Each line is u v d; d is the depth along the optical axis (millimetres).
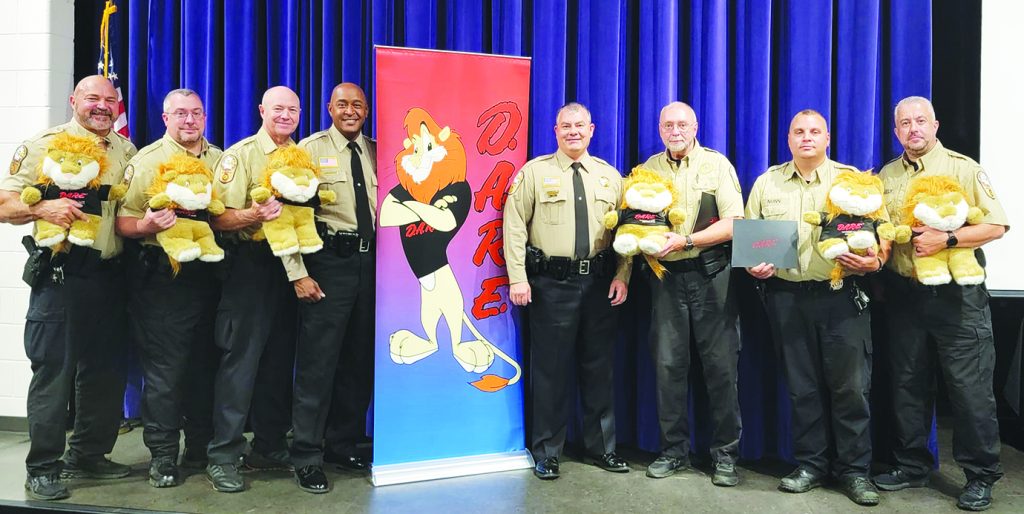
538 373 2895
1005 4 3045
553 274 2826
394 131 2834
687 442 2928
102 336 2721
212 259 2576
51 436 2559
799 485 2721
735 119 3178
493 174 2938
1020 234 3057
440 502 2613
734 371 2814
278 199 2584
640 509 2557
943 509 2570
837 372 2676
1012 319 3402
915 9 3004
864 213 2527
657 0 3125
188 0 3260
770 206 2775
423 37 3176
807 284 2682
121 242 2674
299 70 3316
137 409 3400
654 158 2955
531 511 2531
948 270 2551
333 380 2861
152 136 3311
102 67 3205
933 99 3258
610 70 3139
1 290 3363
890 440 3016
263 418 2930
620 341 3258
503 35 3199
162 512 2469
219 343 2701
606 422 2955
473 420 2939
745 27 3135
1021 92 3043
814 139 2658
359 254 2793
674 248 2701
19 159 2484
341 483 2797
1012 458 3129
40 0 3320
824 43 3020
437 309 2896
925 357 2688
